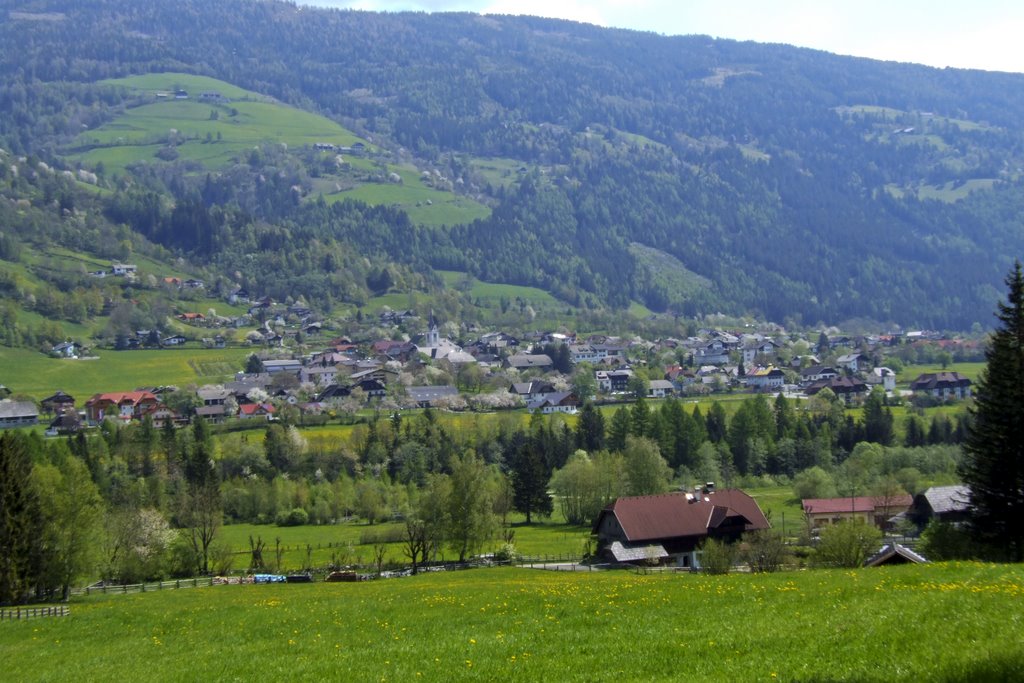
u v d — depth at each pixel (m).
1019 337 79.56
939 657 31.50
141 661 52.16
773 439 191.50
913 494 146.25
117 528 115.12
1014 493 76.56
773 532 99.81
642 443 158.88
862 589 47.47
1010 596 39.19
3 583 91.06
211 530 124.31
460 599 63.09
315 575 110.94
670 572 95.88
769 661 33.91
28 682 48.81
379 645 47.34
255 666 45.41
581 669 36.44
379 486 168.38
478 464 138.50
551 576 90.19
